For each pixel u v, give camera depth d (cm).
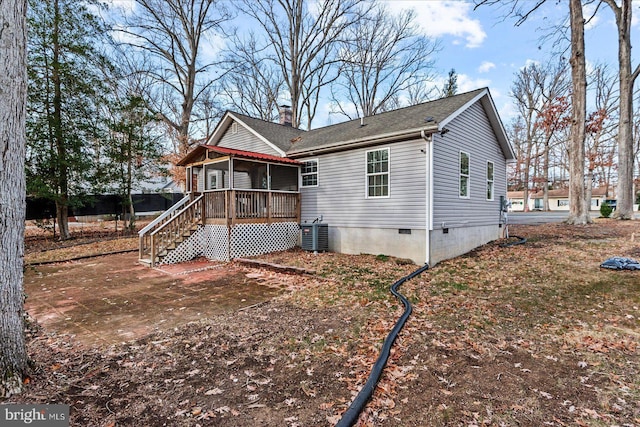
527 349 342
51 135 1162
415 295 536
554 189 4838
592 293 523
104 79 1370
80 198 1302
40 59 1118
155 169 1557
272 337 373
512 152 1197
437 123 750
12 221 256
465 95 962
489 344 353
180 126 2038
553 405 247
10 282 255
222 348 346
